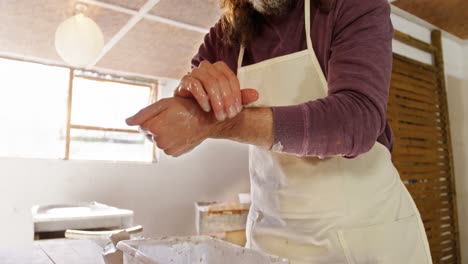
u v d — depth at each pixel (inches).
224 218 114.7
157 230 115.1
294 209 31.2
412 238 32.0
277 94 32.0
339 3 26.5
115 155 116.6
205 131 19.7
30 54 101.3
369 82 22.1
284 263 17.1
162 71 115.7
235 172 132.0
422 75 102.4
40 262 32.7
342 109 20.7
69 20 72.1
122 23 82.5
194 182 123.5
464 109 116.2
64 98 108.7
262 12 31.6
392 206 31.7
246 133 20.6
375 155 31.7
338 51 24.9
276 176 32.6
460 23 105.4
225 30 36.0
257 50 34.3
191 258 21.5
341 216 29.9
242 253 19.4
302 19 30.5
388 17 26.1
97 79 113.4
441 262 100.6
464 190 111.7
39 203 98.8
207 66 19.8
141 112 18.8
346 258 29.5
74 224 78.2
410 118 96.4
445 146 107.1
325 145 20.7
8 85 104.3
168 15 79.0
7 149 102.5
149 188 115.1
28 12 76.2
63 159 103.0
